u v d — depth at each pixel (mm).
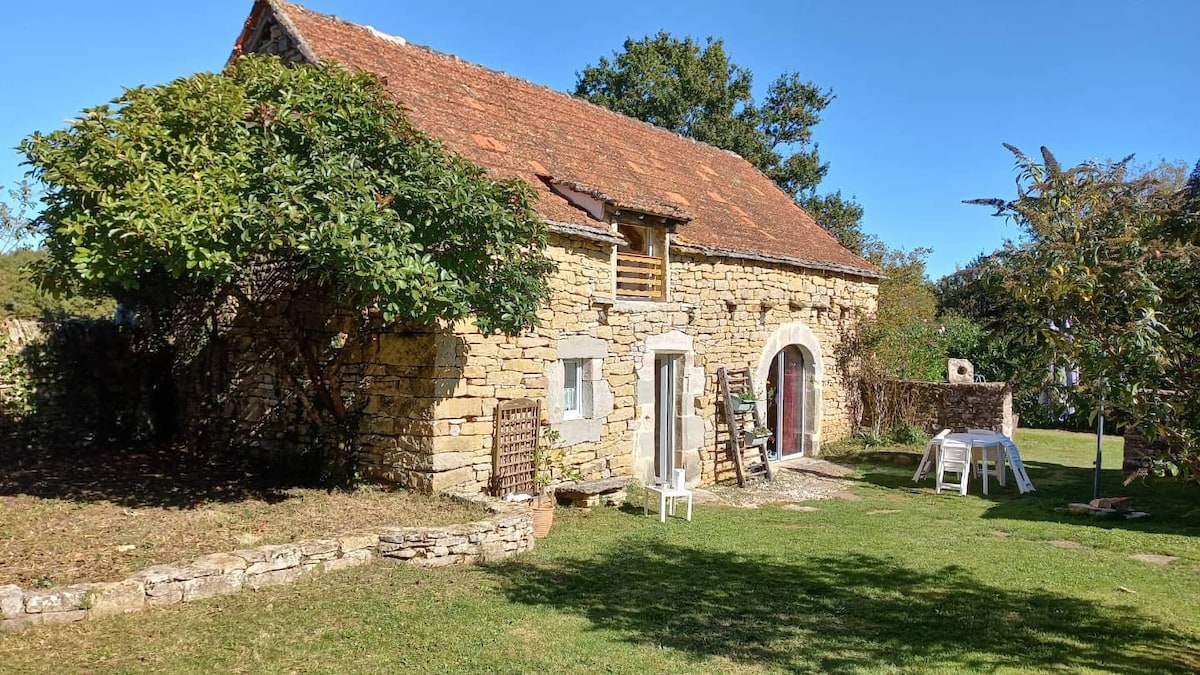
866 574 6988
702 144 17719
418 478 8148
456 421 8305
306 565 6109
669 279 11500
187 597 5391
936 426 16469
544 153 11133
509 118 11680
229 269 6348
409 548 6621
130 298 10695
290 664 4508
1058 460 15953
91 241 6223
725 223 13500
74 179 6199
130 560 5855
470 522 7090
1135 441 12836
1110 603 6266
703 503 10602
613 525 8703
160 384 11453
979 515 10117
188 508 7547
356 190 6586
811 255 14953
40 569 5566
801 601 6129
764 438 12773
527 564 6910
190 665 4406
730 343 12789
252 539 6492
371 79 7508
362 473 8625
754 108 29109
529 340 9195
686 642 5129
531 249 8234
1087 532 8945
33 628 4719
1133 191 4125
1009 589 6605
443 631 5121
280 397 9734
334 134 7059
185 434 11031
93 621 4902
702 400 12117
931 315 24984
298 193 6410
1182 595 6508
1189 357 3971
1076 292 3855
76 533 6559
